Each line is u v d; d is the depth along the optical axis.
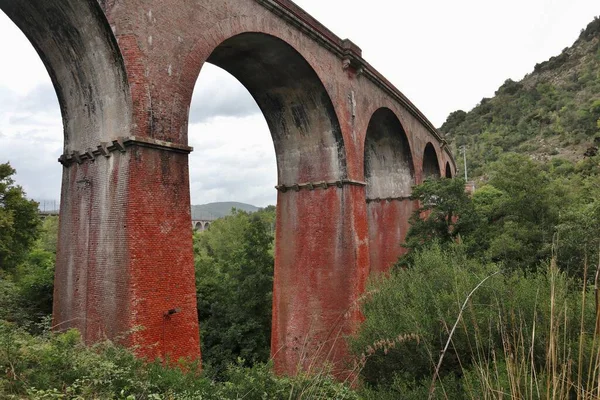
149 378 8.16
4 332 8.21
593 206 14.34
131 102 10.92
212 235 57.34
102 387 7.18
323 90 18.41
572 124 76.19
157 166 11.36
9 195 26.61
